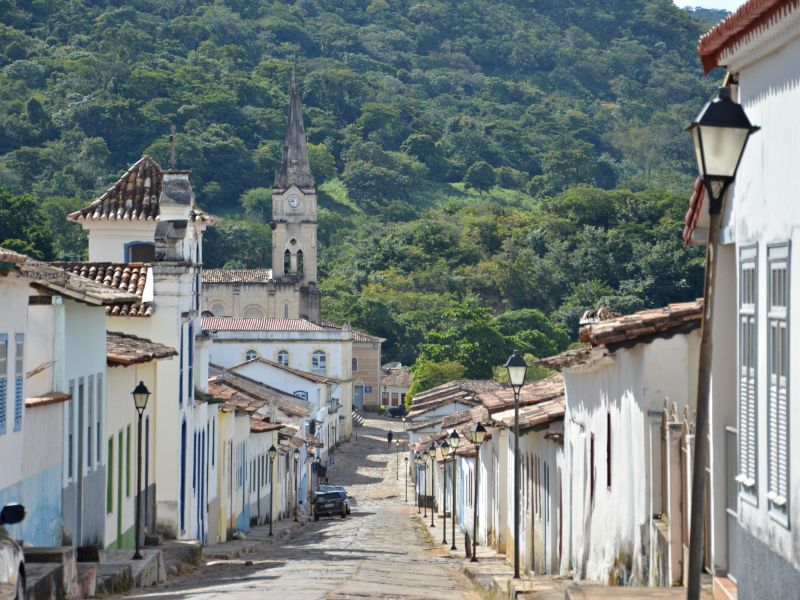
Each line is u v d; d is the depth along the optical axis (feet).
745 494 52.65
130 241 160.86
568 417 98.63
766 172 49.08
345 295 568.41
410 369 511.81
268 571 106.11
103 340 103.09
